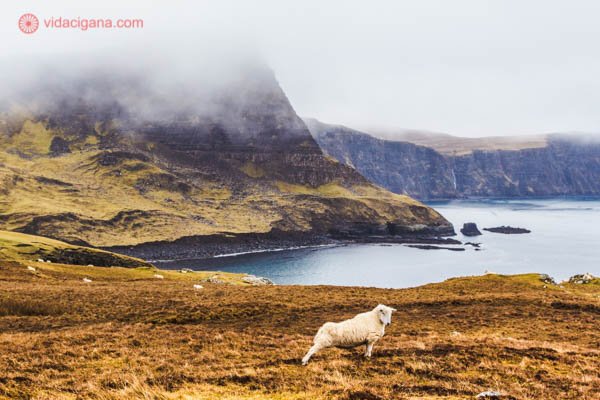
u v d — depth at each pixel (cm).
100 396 1507
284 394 1548
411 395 1523
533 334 3475
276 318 4072
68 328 3419
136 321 3834
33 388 1662
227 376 1758
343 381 1656
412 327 3719
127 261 16125
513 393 1581
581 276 9569
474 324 3912
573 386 1680
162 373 1873
